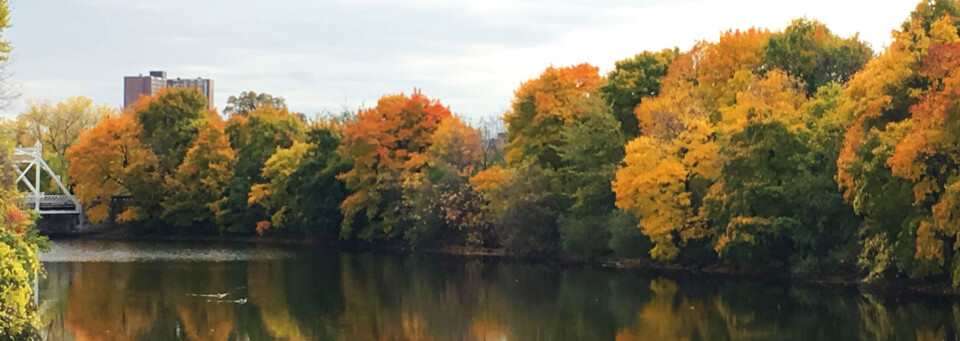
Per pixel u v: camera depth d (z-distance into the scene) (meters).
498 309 48.41
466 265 70.94
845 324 40.72
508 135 81.62
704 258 61.00
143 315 46.62
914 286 47.28
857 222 50.69
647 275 60.16
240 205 102.19
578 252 68.88
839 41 67.12
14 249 31.02
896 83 46.19
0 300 30.02
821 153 53.94
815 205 51.47
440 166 83.06
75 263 72.69
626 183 60.94
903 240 44.22
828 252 52.22
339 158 93.62
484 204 79.06
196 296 53.56
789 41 66.94
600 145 70.62
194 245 92.94
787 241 54.59
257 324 44.38
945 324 39.50
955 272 41.91
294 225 97.25
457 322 44.78
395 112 89.25
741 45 68.88
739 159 54.12
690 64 73.19
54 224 108.44
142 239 102.19
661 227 59.50
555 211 71.88
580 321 44.03
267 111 114.75
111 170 104.44
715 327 41.19
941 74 43.22
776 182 53.97
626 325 42.62
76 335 41.38
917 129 42.22
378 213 89.12
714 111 64.62
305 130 110.88
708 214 56.66
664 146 61.34
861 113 47.59
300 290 56.47
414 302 51.38
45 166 107.12
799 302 46.78
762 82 59.66
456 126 85.81
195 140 109.50
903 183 43.28
